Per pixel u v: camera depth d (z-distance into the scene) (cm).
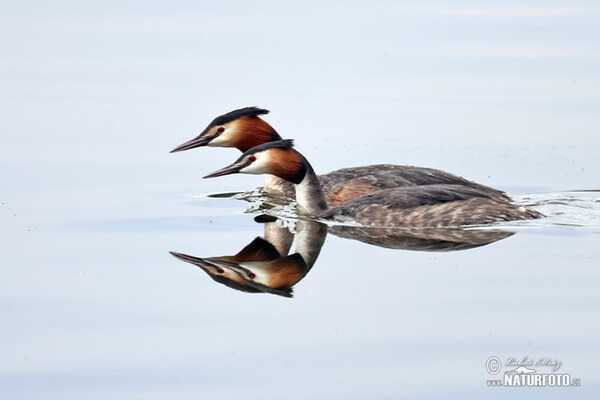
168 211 1742
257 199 1852
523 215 1614
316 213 1731
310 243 1551
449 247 1489
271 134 1975
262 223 1678
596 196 1812
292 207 1794
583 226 1584
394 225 1627
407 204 1633
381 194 1684
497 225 1588
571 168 1998
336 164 2056
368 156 2095
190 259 1482
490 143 2155
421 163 2050
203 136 1961
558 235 1530
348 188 1822
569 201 1769
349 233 1600
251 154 1741
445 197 1636
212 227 1650
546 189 1881
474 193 1652
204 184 1942
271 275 1410
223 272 1423
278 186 1908
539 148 2120
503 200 1669
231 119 1955
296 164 1739
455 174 1973
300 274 1407
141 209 1748
